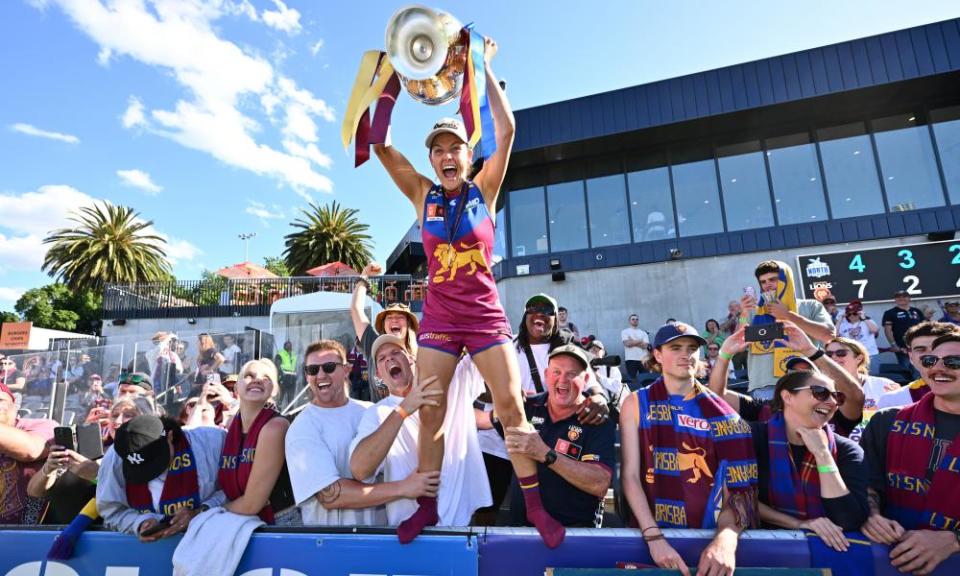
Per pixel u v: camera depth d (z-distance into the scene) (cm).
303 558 215
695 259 1154
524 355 364
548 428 276
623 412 259
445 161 220
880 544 197
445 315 214
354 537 214
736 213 1154
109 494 238
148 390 399
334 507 231
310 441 247
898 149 1084
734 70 1123
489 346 209
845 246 1060
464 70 218
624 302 1184
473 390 272
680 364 243
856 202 1085
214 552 216
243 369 267
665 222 1198
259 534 221
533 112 1252
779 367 369
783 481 230
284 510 268
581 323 1202
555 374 272
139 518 232
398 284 1816
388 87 236
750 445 229
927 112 1078
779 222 1123
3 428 301
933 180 1054
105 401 794
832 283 1045
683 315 1141
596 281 1212
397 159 241
